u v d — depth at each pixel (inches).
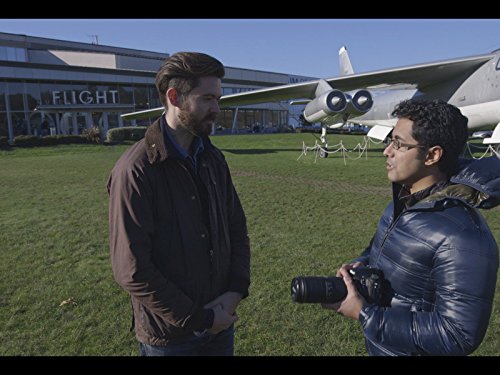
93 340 104.1
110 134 1051.9
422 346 42.4
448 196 44.6
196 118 51.3
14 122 1064.8
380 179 391.5
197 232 57.1
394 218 53.4
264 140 1123.9
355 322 111.5
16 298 129.2
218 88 52.0
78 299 128.2
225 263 64.0
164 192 53.7
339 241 188.1
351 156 661.9
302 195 317.7
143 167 51.7
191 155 59.2
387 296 49.7
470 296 40.6
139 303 58.3
